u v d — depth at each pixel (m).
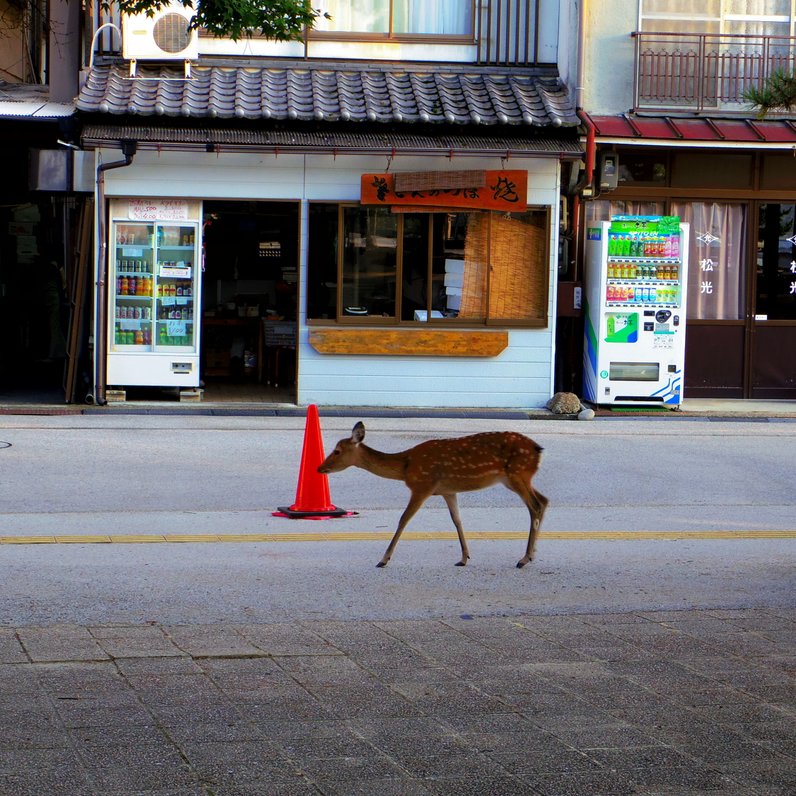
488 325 18.47
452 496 9.39
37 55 24.75
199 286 18.00
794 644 7.47
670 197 19.86
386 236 18.33
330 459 9.16
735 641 7.52
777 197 19.97
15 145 20.00
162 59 18.33
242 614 7.89
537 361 18.62
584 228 19.36
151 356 17.97
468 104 18.08
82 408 17.45
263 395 19.33
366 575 9.02
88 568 8.98
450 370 18.53
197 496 11.98
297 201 17.97
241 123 17.59
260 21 12.02
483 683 6.61
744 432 17.16
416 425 17.05
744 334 20.19
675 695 6.47
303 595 8.41
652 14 19.39
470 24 19.39
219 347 21.27
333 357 18.33
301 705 6.20
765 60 19.55
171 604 8.08
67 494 11.88
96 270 17.75
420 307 18.47
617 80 19.33
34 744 5.55
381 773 5.34
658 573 9.32
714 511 11.93
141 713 6.01
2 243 22.30
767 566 9.64
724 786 5.27
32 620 7.60
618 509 11.95
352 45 19.17
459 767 5.43
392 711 6.14
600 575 9.21
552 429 17.05
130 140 16.95
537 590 8.71
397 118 17.61
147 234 17.86
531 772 5.38
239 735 5.75
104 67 18.45
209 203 19.55
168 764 5.37
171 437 15.41
